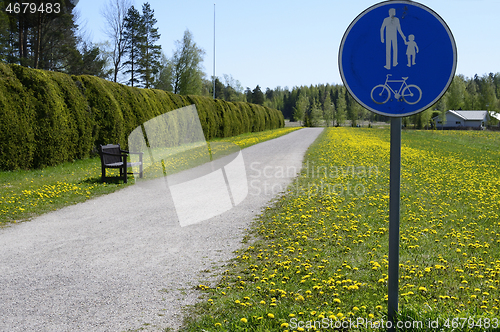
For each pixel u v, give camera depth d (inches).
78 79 606.2
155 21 2057.1
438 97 87.8
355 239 210.7
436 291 138.6
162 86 2404.0
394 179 93.1
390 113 90.2
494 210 288.4
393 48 89.3
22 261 181.2
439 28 87.0
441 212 276.8
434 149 956.6
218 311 126.6
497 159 741.9
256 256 189.3
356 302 129.1
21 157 476.4
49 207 297.4
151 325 118.3
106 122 636.1
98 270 169.6
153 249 201.2
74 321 121.0
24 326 117.5
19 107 474.6
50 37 1242.6
